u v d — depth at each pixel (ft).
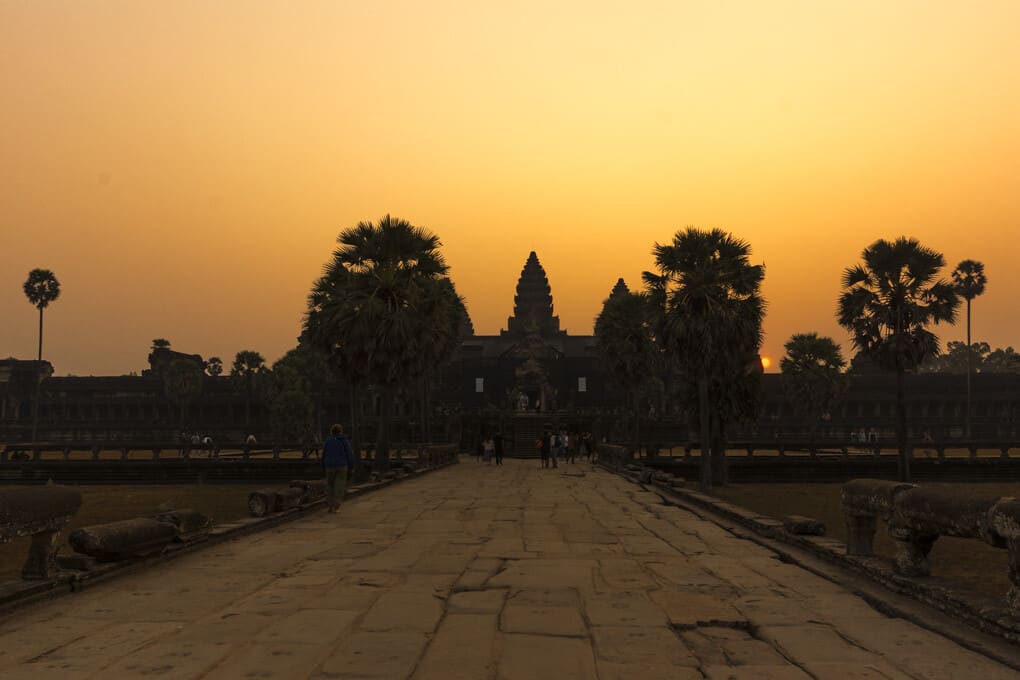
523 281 568.00
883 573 28.66
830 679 18.44
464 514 60.18
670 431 289.74
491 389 429.38
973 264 342.64
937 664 19.53
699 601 27.35
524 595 28.40
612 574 32.94
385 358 118.52
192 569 34.22
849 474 164.04
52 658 20.16
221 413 406.00
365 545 42.29
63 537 60.18
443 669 19.16
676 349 120.67
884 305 132.26
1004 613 21.35
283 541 44.11
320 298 132.26
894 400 382.42
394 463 133.80
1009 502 21.50
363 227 126.31
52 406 415.64
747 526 50.42
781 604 26.78
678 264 122.83
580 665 19.53
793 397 261.65
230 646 21.26
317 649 20.92
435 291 127.44
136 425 398.21
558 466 157.79
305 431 324.39
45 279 334.24
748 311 120.98
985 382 383.45
